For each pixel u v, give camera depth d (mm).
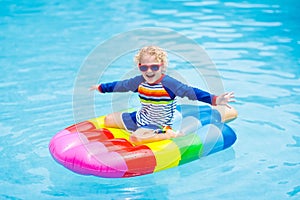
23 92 11414
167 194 7996
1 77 12195
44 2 17719
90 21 15711
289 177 8391
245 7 17031
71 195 7996
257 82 11758
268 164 8742
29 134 9719
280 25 15367
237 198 7859
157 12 16422
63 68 12602
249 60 12906
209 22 15539
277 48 13680
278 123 10000
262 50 13539
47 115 10391
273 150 9141
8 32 15031
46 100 11016
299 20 15781
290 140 9445
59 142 8578
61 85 11703
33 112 10523
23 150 9242
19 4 17500
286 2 17500
